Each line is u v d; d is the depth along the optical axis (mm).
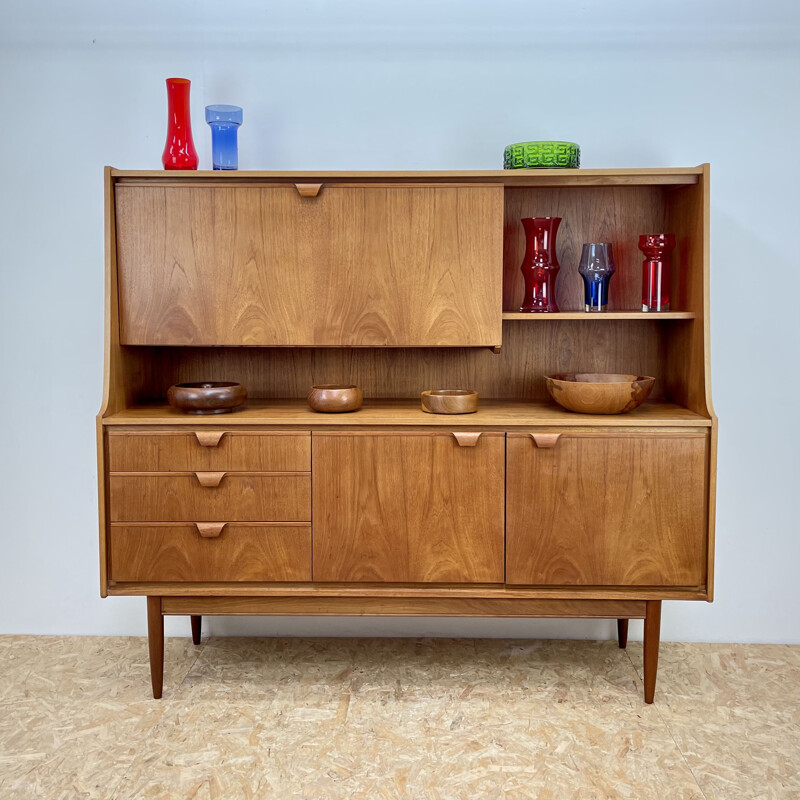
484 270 2354
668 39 2621
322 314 2381
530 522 2301
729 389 2711
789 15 2584
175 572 2346
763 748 2141
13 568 2844
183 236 2365
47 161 2699
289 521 2324
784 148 2633
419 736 2203
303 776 2025
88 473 2797
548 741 2178
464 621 2830
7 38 2662
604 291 2492
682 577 2301
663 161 2658
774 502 2742
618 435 2271
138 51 2670
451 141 2682
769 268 2668
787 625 2777
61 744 2160
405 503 2309
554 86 2654
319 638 2840
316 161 2701
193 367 2736
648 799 1935
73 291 2736
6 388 2773
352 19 2645
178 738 2191
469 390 2701
